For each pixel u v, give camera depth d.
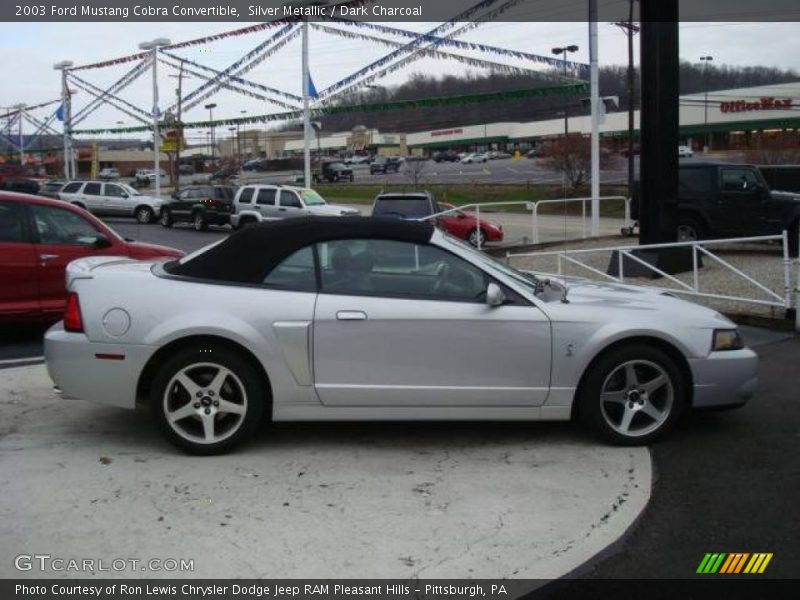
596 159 21.55
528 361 5.08
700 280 11.85
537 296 5.20
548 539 3.94
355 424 5.71
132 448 5.19
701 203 16.27
